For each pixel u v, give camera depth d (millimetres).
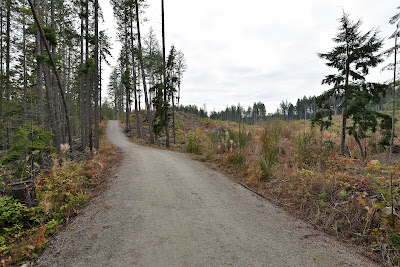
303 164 5887
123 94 50625
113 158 10125
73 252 2775
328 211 3633
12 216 3900
